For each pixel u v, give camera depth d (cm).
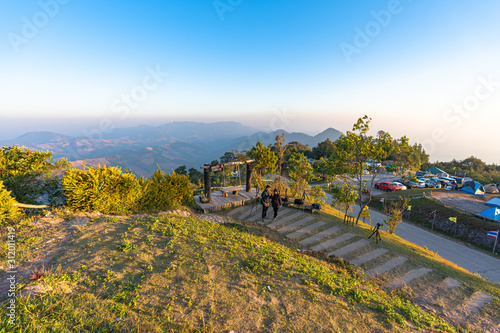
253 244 782
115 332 329
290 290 528
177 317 386
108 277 463
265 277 569
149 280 475
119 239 636
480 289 825
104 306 378
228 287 500
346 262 912
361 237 1198
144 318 368
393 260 989
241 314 422
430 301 741
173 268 530
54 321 326
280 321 420
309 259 841
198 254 622
